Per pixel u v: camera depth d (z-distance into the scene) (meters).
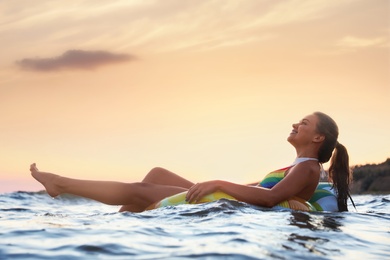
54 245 2.36
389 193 10.62
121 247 2.34
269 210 3.99
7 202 7.67
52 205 7.55
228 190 4.20
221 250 2.32
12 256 2.14
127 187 4.37
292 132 4.76
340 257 2.35
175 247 2.38
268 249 2.39
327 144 4.60
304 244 2.59
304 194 4.45
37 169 4.60
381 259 2.40
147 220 3.37
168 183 4.74
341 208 4.71
